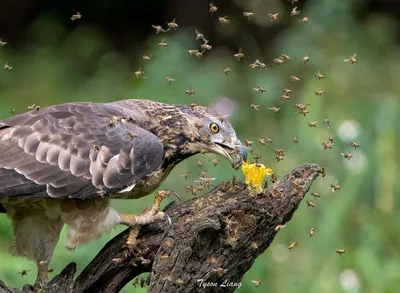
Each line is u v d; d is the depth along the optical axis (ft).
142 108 34.47
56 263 38.83
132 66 66.33
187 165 46.50
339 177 47.42
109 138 32.07
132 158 32.14
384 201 48.08
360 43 64.75
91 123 32.14
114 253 31.24
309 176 29.94
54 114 32.12
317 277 42.65
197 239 28.63
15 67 63.93
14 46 70.33
